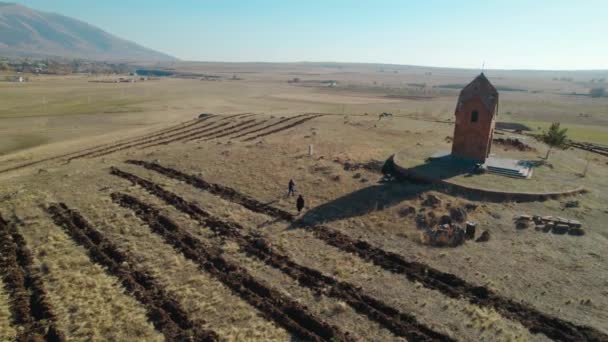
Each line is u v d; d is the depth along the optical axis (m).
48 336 16.48
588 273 20.89
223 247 23.59
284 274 21.11
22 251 22.75
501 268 21.48
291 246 23.92
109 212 28.05
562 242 24.19
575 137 75.25
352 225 26.61
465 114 38.50
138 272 20.97
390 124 65.62
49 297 18.78
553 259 22.27
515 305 18.48
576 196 31.91
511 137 58.53
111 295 19.06
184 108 111.69
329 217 27.86
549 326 17.17
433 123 68.56
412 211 28.17
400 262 22.28
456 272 21.20
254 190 32.81
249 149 46.03
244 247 23.70
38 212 27.97
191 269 21.42
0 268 21.08
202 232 25.53
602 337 16.39
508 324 17.31
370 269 21.58
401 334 16.86
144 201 30.12
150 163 40.22
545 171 37.97
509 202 30.00
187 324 17.28
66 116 90.69
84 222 26.47
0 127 76.12
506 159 40.66
